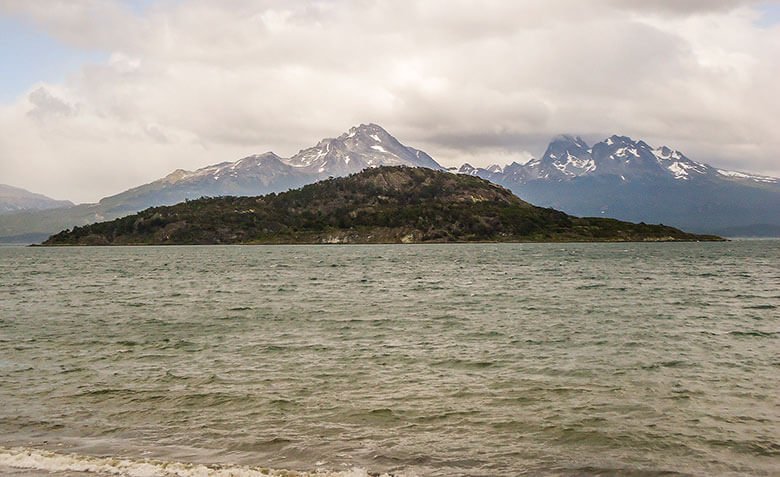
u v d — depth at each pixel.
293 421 20.89
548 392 24.48
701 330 40.22
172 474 16.08
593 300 59.28
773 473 16.58
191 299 61.97
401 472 16.48
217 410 22.17
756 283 80.56
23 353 32.91
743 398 23.64
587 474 16.48
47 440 19.06
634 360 30.56
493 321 44.88
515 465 17.06
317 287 76.62
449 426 20.33
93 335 38.91
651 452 18.05
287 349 33.91
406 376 27.28
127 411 22.09
